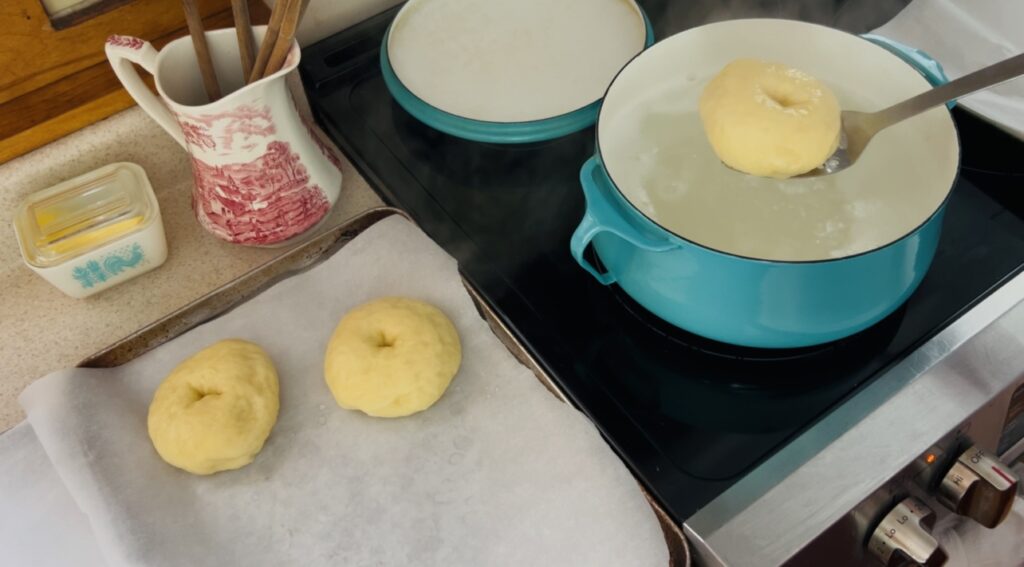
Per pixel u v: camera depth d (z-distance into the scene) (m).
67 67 0.69
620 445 0.60
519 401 0.63
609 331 0.67
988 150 0.75
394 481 0.60
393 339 0.64
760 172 0.60
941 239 0.69
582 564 0.55
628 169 0.66
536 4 0.86
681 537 0.55
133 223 0.69
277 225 0.70
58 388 0.62
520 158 0.79
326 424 0.64
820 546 0.54
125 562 0.55
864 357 0.63
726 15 0.88
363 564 0.57
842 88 0.69
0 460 0.63
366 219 0.73
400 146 0.80
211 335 0.68
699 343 0.66
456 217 0.75
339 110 0.83
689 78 0.72
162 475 0.61
